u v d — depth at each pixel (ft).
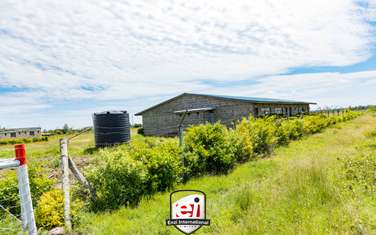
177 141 28.45
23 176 9.09
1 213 15.17
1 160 8.64
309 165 20.89
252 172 27.09
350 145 39.01
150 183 20.98
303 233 11.73
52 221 15.33
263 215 13.85
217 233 12.85
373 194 15.96
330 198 15.51
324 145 44.14
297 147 44.47
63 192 16.03
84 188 19.43
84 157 44.65
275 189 17.44
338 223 12.42
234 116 75.46
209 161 28.32
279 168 27.55
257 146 38.22
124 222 15.51
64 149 16.16
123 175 19.43
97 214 17.15
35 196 17.38
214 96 78.54
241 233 12.33
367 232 11.39
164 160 22.03
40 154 56.34
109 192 18.51
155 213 16.58
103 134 65.36
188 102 85.61
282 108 97.40
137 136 92.48
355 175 19.65
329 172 20.33
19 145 9.00
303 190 16.60
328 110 113.60
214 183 23.15
